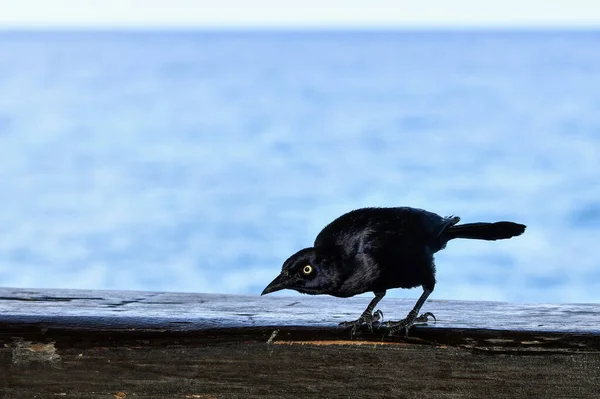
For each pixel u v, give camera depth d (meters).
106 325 5.50
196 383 5.48
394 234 5.65
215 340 5.48
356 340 5.48
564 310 5.59
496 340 5.47
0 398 5.50
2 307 5.58
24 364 5.50
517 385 5.46
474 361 5.47
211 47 131.12
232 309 5.58
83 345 5.49
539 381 5.46
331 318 5.52
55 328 5.50
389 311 5.63
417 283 5.68
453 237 5.77
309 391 5.48
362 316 5.51
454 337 5.47
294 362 5.48
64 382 5.49
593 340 5.46
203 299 5.64
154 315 5.52
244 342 5.48
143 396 5.49
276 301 5.64
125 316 5.52
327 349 5.48
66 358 5.49
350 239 5.65
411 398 5.47
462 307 5.61
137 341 5.49
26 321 5.50
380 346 5.48
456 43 137.25
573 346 5.46
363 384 5.48
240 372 5.48
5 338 5.50
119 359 5.49
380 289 5.67
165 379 5.49
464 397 5.47
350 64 82.12
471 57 90.88
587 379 5.46
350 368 5.48
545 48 109.44
